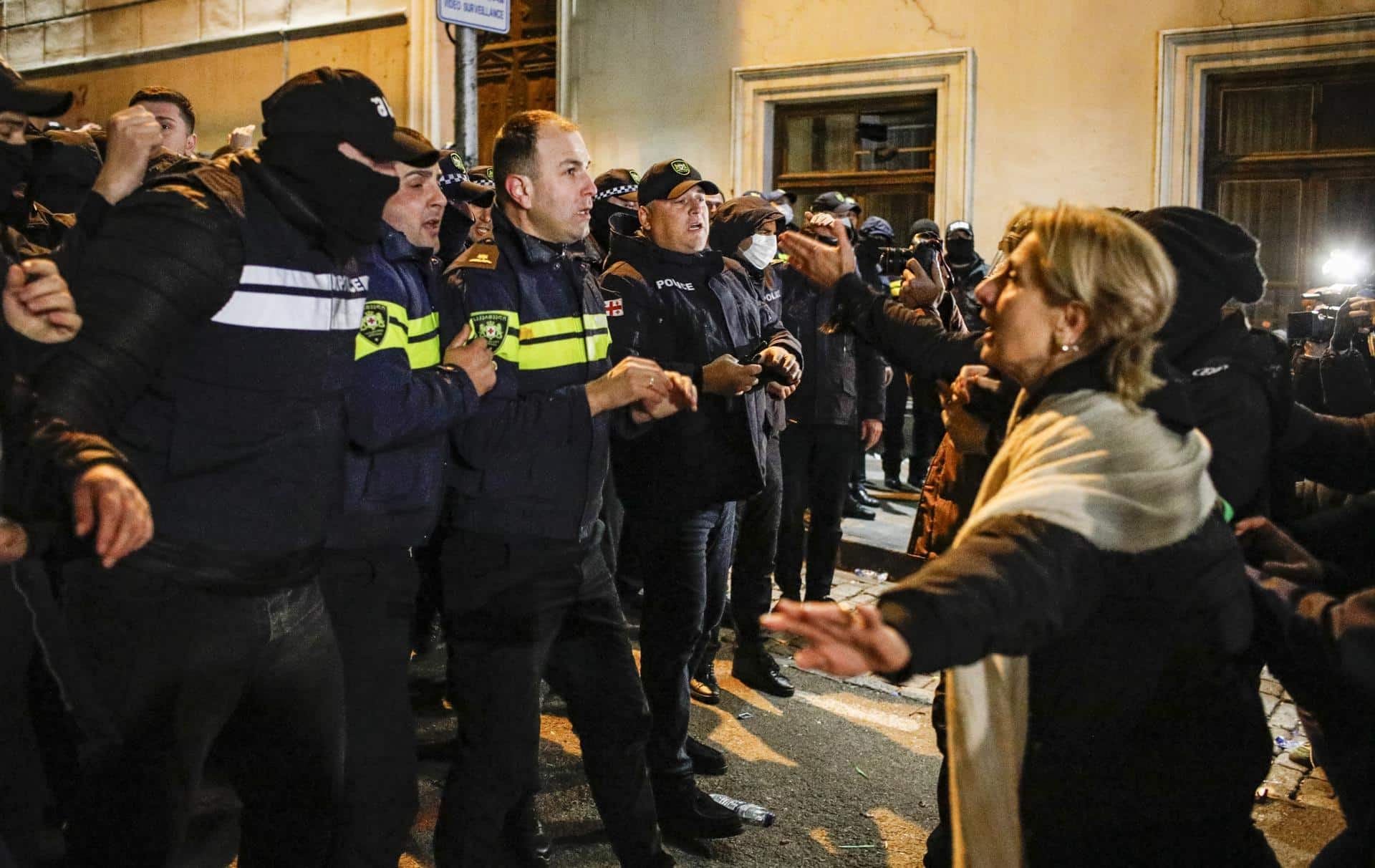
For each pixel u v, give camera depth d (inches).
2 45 558.9
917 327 107.5
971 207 337.4
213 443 82.9
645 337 140.7
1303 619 74.3
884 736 173.3
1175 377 72.8
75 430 73.7
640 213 150.7
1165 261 70.0
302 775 92.7
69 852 83.7
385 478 99.8
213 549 83.0
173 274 78.2
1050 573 63.7
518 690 108.3
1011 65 329.1
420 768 152.0
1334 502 148.9
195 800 87.7
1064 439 68.5
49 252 100.5
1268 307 316.2
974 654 61.2
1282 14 298.0
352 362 90.9
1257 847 75.4
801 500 206.5
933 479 137.8
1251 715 74.1
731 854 135.0
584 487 110.8
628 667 116.3
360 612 100.7
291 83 84.7
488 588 107.9
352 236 85.9
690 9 372.2
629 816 115.7
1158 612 68.5
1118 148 318.0
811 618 59.5
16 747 94.2
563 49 393.1
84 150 158.1
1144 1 312.2
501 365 108.7
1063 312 70.6
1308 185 308.3
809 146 369.1
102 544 69.5
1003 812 71.2
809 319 201.0
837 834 141.4
